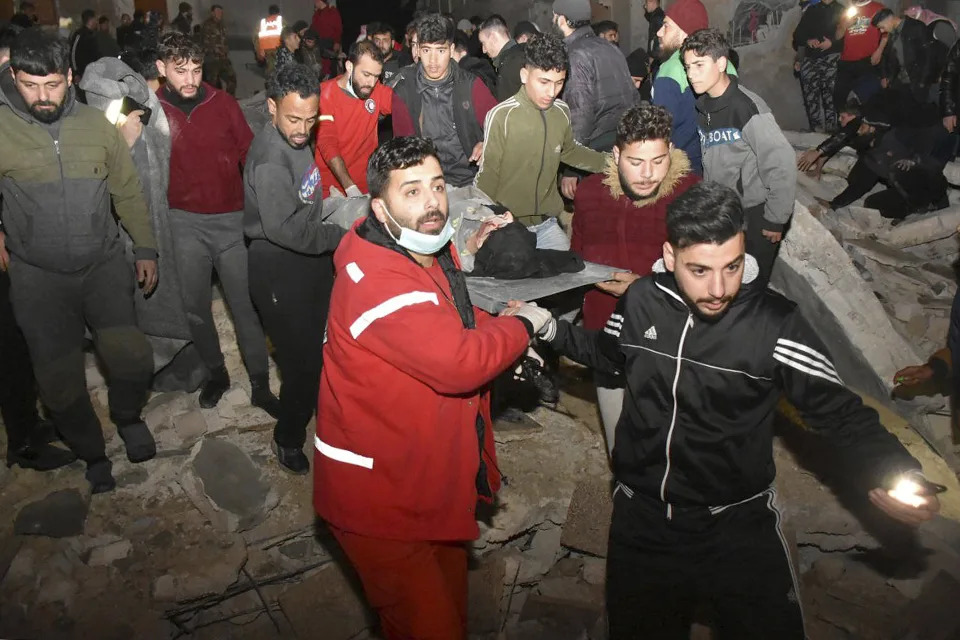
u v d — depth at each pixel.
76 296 3.55
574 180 4.30
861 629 3.29
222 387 4.41
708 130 3.86
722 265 2.08
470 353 2.25
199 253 4.14
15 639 3.17
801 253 4.80
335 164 4.27
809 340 2.20
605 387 3.44
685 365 2.30
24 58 3.12
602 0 12.30
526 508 3.74
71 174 3.37
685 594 2.46
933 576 3.46
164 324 4.25
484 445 2.75
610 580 2.53
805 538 3.70
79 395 3.68
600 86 4.62
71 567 3.44
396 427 2.38
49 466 3.96
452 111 4.27
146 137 3.96
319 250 3.46
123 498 3.79
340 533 2.53
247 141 4.19
